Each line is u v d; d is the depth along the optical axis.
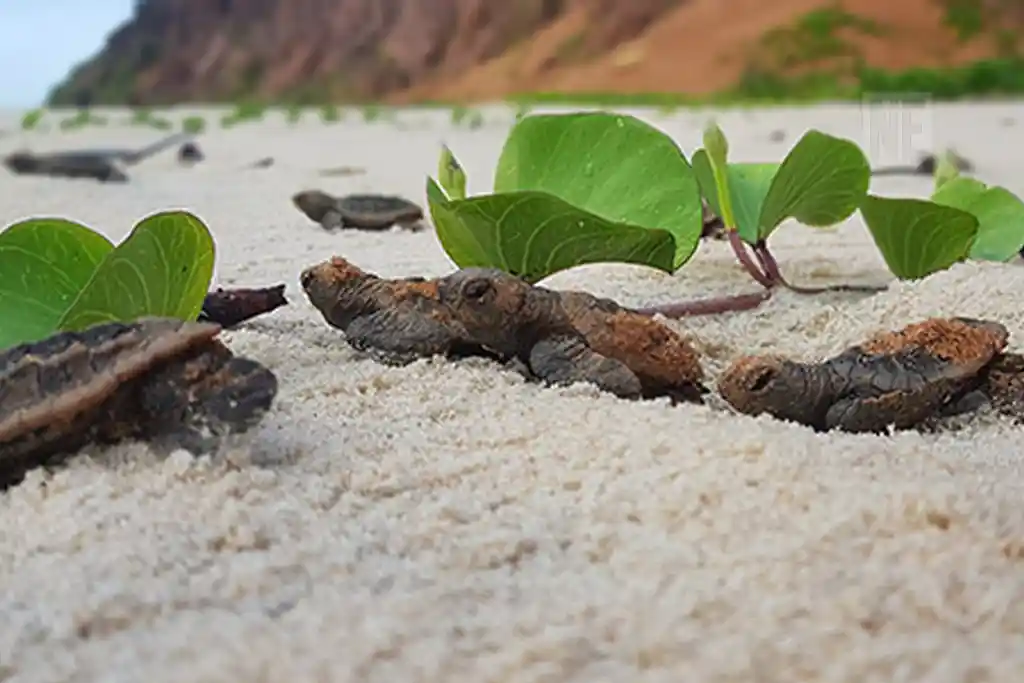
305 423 0.26
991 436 0.28
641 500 0.23
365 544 0.21
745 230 0.43
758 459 0.24
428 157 1.16
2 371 0.23
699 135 1.39
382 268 0.47
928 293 0.37
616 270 0.45
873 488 0.22
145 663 0.18
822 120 1.69
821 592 0.19
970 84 2.28
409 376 0.30
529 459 0.25
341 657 0.17
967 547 0.21
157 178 0.92
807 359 0.35
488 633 0.18
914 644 0.18
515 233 0.33
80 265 0.29
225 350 0.24
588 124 0.37
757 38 2.67
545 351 0.30
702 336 0.36
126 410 0.23
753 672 0.17
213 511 0.22
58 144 1.37
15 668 0.18
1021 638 0.18
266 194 0.80
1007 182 0.90
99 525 0.22
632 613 0.19
